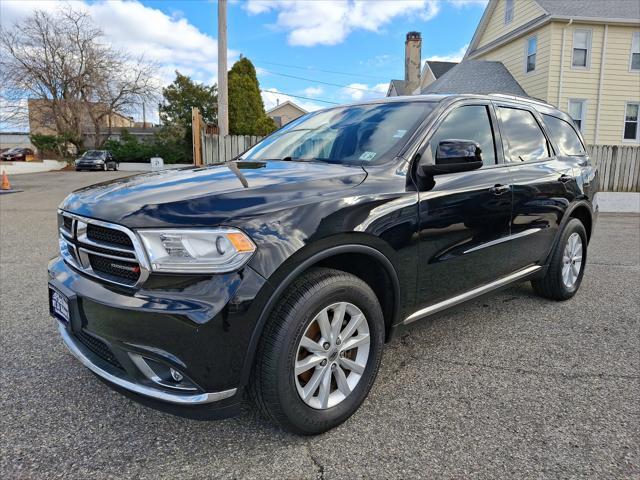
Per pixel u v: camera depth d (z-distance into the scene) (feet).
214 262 6.49
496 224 10.76
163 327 6.42
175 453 7.34
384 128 10.13
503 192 10.83
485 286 11.03
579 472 6.90
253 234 6.65
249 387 7.21
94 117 122.93
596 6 60.39
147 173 9.82
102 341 7.11
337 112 12.02
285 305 7.04
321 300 7.31
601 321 12.96
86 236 7.45
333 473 6.90
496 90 63.93
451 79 66.23
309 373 7.72
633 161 46.09
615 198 42.24
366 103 11.85
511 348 11.19
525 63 63.98
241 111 101.60
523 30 62.59
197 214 6.65
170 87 122.01
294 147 11.11
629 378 9.76
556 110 14.66
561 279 13.96
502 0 69.05
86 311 7.23
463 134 10.55
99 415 8.31
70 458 7.19
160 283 6.57
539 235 12.57
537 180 12.05
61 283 7.78
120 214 6.87
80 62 117.19
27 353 10.64
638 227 30.91
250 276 6.57
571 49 59.52
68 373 9.77
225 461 7.15
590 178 14.66
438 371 10.03
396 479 6.78
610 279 17.29
